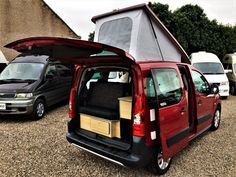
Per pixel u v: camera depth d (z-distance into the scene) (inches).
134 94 126.6
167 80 143.8
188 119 164.1
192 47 821.9
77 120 163.2
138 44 166.9
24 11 786.8
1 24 740.7
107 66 147.0
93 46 114.2
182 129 152.2
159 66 140.3
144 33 171.9
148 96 126.8
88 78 165.2
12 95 254.5
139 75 125.6
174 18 771.4
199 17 826.8
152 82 131.0
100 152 138.2
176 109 145.3
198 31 805.2
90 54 137.8
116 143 138.8
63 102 364.5
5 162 159.8
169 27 773.3
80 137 157.0
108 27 190.2
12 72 301.6
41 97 283.3
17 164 157.2
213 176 144.9
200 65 459.5
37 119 273.9
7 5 750.5
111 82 155.1
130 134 133.5
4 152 176.1
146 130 124.6
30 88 264.1
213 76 432.5
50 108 341.4
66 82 350.6
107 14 191.8
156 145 133.1
